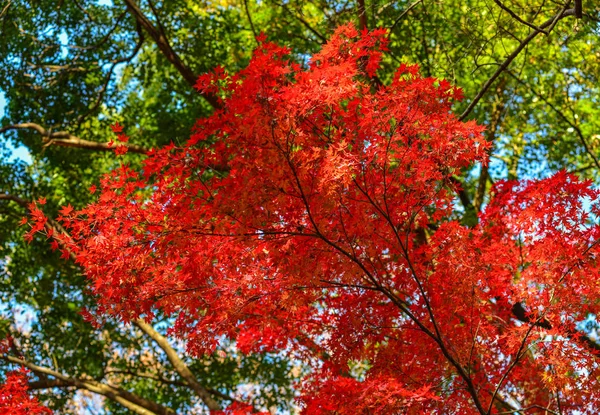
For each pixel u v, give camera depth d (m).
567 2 6.50
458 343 5.75
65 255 5.09
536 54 10.66
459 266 5.68
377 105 4.79
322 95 4.38
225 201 4.55
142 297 5.08
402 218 5.20
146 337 13.43
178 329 5.39
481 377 5.91
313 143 4.90
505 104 11.26
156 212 4.87
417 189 5.10
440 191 5.31
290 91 4.29
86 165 13.22
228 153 4.71
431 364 5.73
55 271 13.34
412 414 5.09
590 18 7.04
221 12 12.39
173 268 5.14
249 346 6.41
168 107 12.41
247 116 4.34
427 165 4.94
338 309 5.84
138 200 4.93
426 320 5.76
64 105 12.94
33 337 13.13
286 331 6.07
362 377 10.69
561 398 6.25
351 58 4.77
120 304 5.07
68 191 13.48
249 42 12.29
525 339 5.41
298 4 11.09
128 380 13.65
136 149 11.55
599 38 9.48
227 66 12.18
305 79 4.42
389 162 4.90
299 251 4.96
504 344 5.89
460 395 5.67
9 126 12.65
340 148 4.47
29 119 13.08
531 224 5.65
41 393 12.76
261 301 5.64
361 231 5.02
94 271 4.93
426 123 4.79
